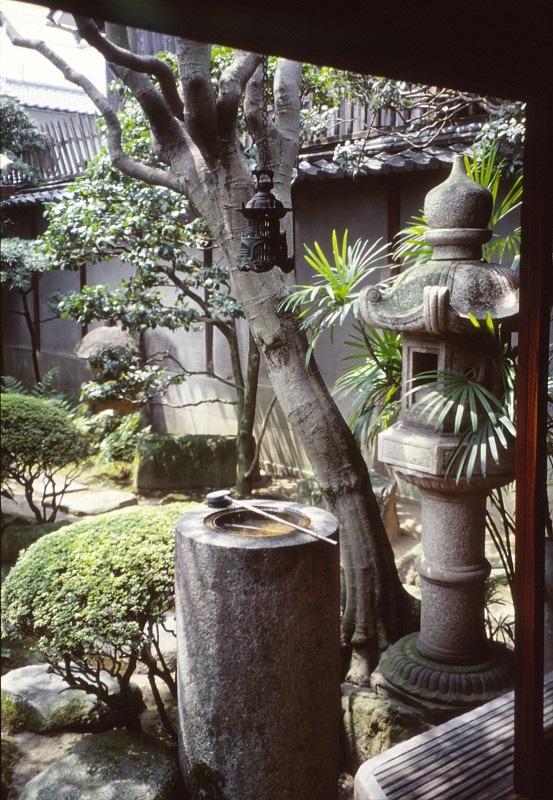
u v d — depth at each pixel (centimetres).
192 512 376
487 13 168
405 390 371
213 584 329
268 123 467
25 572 388
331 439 441
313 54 147
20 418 689
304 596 333
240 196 440
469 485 349
